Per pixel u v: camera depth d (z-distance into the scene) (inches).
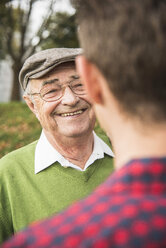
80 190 61.6
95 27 23.0
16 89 648.4
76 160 64.0
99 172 64.5
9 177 62.4
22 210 60.5
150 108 21.5
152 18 20.9
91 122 63.2
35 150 66.0
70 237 19.3
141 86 21.3
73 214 20.7
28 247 20.1
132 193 20.4
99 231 18.8
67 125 61.5
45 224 21.2
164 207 19.0
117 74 22.0
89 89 25.2
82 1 24.4
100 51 22.6
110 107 24.1
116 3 22.3
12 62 666.2
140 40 21.0
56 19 615.2
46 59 57.8
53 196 60.8
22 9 601.9
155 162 20.6
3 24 608.7
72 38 635.5
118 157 24.4
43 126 64.6
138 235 17.9
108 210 19.7
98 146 66.5
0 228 60.7
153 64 20.7
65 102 59.8
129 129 22.8
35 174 62.5
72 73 59.9
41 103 61.8
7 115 355.9
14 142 251.9
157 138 21.5
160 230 18.0
